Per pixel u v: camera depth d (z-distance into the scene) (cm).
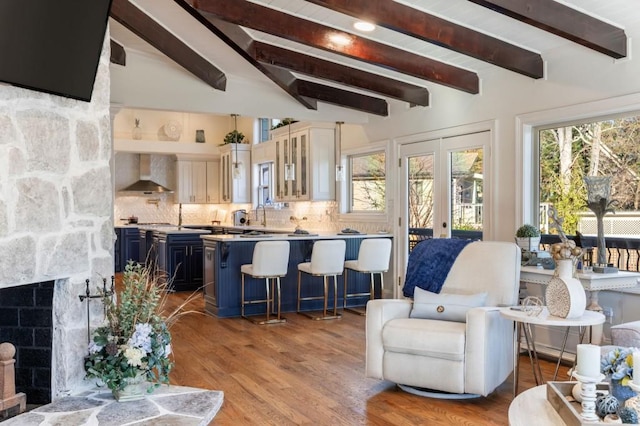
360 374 404
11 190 271
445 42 426
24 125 279
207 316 623
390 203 707
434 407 338
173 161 1184
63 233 304
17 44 258
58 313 309
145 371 313
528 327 374
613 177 440
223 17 415
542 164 503
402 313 384
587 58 445
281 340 507
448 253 411
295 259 661
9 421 275
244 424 310
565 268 340
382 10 392
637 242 423
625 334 298
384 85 604
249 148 1091
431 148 633
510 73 519
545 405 214
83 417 281
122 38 564
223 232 1044
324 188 819
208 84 636
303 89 649
